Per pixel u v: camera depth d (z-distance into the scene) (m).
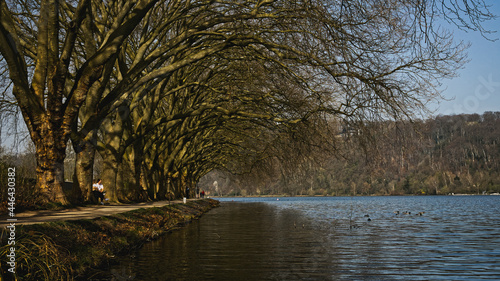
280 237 19.59
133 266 12.02
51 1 16.20
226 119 31.52
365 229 24.25
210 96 36.88
